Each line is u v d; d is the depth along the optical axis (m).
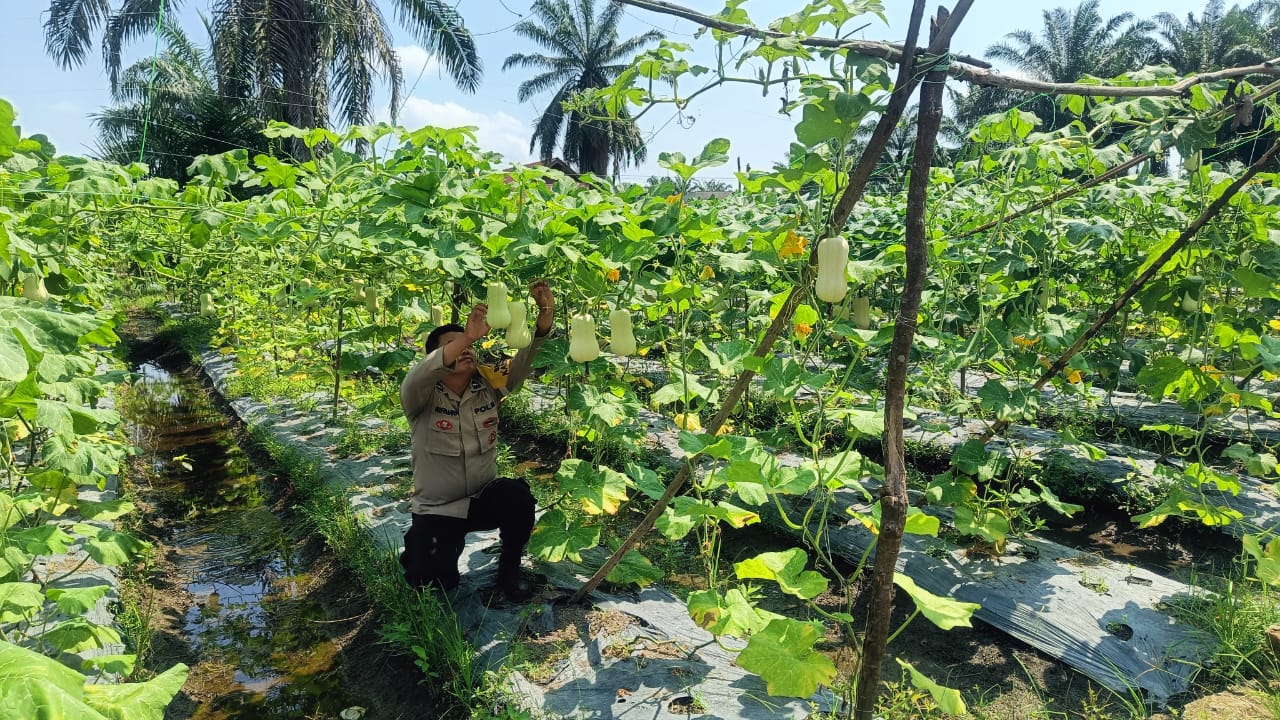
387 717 3.32
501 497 3.56
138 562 4.71
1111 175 3.54
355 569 4.50
